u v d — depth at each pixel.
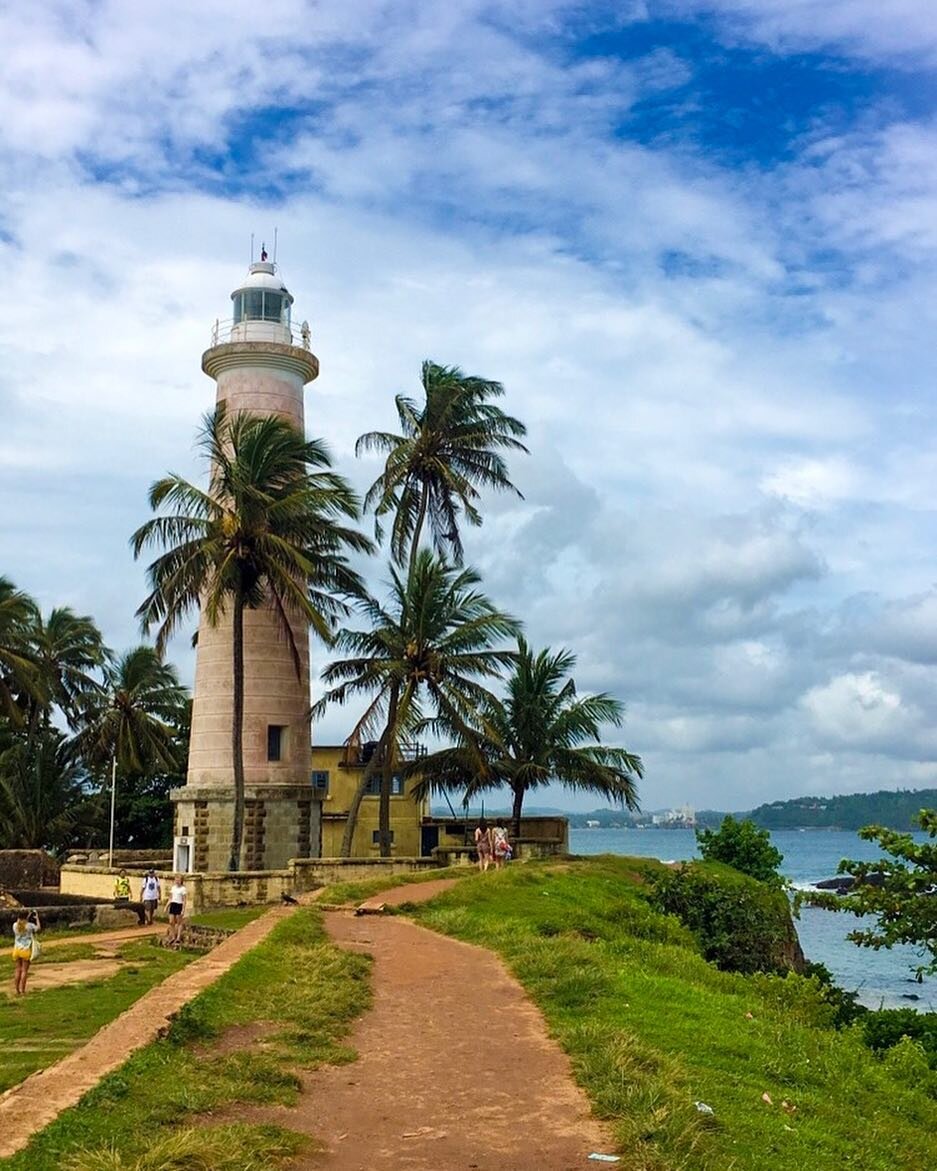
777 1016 16.31
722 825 47.19
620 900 28.78
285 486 39.84
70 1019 19.23
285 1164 8.53
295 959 16.86
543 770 45.62
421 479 46.78
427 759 45.62
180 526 38.53
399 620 42.69
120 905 36.34
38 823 58.75
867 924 69.12
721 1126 9.83
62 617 62.62
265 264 47.75
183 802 43.19
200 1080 10.15
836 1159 9.80
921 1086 14.58
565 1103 10.30
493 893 26.83
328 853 51.66
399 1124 9.66
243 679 41.75
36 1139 8.03
